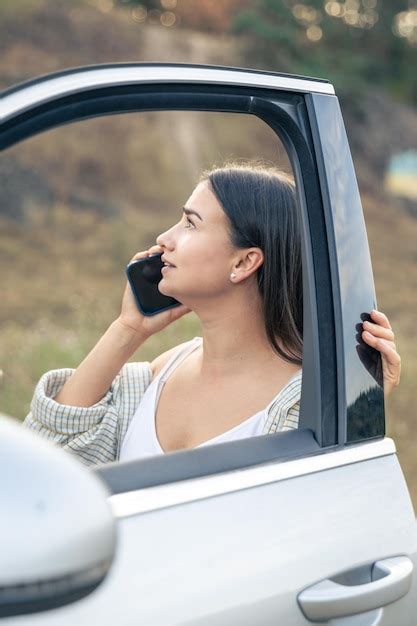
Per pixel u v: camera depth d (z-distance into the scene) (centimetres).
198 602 158
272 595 168
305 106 200
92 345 1038
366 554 186
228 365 237
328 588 176
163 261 240
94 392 251
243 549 168
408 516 197
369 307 203
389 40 3575
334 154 201
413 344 1185
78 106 169
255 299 235
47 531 114
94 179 2202
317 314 196
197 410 237
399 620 188
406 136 3105
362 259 203
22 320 1306
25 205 1884
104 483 162
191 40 2939
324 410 194
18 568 112
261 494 177
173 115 2522
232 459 179
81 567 115
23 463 119
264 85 192
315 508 182
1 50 2484
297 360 236
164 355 259
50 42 2589
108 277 1678
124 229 1961
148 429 241
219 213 231
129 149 2322
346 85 3069
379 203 2761
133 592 152
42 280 1577
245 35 3062
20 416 774
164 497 165
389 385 208
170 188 2297
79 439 246
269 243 231
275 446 187
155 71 177
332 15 3647
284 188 235
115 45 2697
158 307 252
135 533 158
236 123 2638
